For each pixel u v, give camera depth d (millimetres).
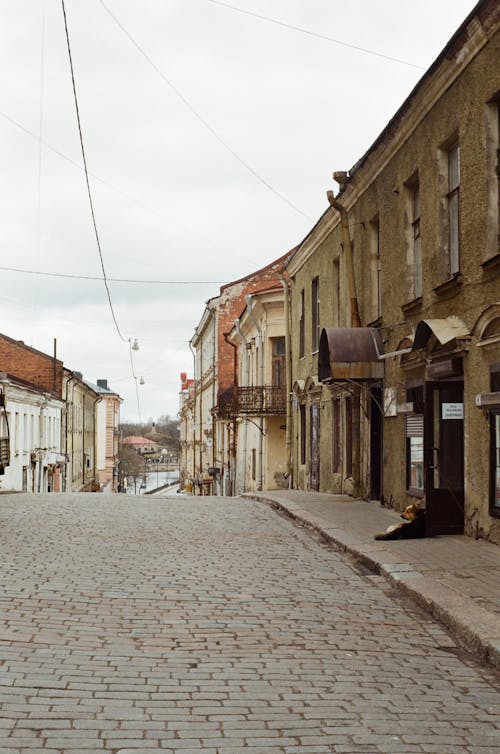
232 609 7574
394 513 14992
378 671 5773
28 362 51375
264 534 13172
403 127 14156
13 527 13555
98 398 73688
